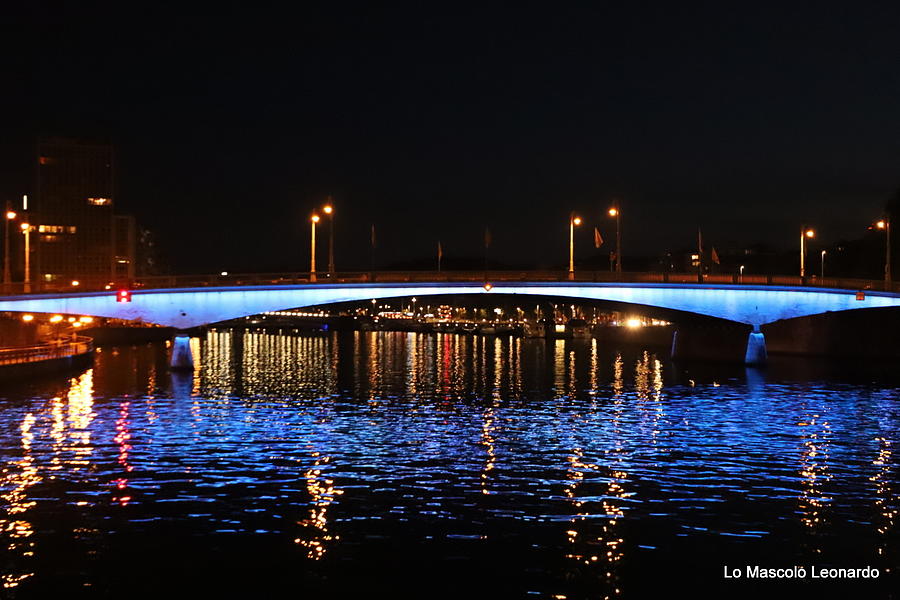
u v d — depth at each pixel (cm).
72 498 4841
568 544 4103
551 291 12912
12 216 12050
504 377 12488
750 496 4912
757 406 8725
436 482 5238
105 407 8525
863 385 10662
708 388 10519
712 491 5022
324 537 4194
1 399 9062
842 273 19200
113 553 3978
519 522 4419
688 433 6994
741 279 13500
